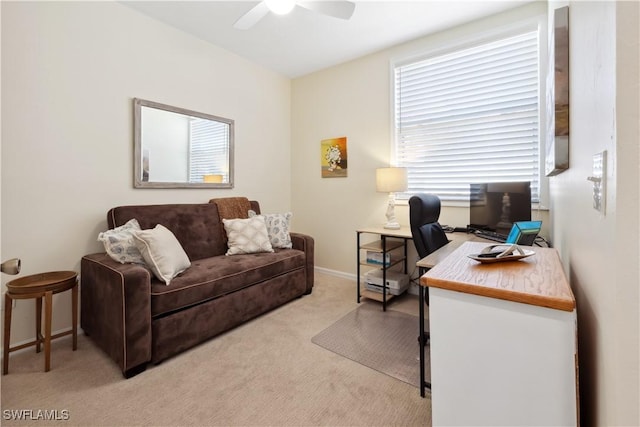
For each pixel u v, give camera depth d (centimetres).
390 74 333
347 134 371
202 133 316
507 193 240
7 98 201
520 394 82
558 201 184
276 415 150
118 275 178
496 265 110
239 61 353
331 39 314
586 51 92
